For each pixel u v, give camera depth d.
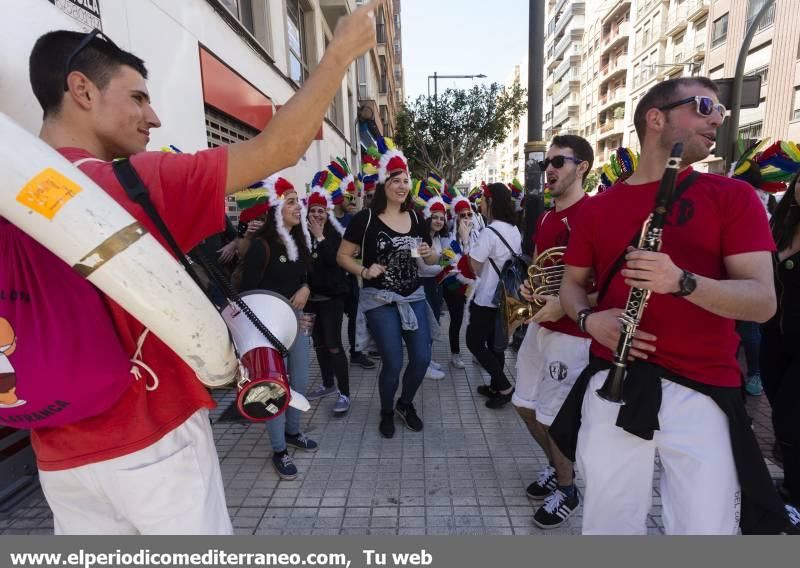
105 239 0.85
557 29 59.06
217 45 5.21
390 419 3.36
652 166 1.54
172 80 4.09
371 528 2.40
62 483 1.12
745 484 1.38
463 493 2.68
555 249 2.29
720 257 1.43
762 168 3.74
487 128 18.50
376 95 23.58
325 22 12.24
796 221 2.40
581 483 2.76
